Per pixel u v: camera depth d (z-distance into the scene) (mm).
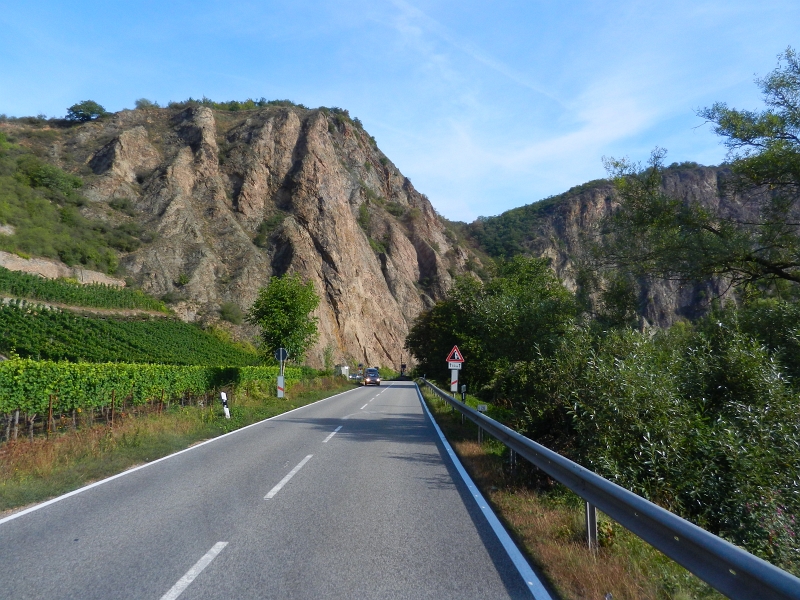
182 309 61000
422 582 4898
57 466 9516
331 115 125500
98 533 6188
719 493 8016
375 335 87688
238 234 72812
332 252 79812
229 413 18578
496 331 18875
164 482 8945
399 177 137375
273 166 83000
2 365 12891
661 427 8680
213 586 4727
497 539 6145
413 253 110812
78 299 50406
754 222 15086
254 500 7773
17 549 5625
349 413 22547
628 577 4949
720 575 3609
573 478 6516
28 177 67500
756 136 14453
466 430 16328
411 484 8969
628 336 11102
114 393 16984
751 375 9891
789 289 15312
